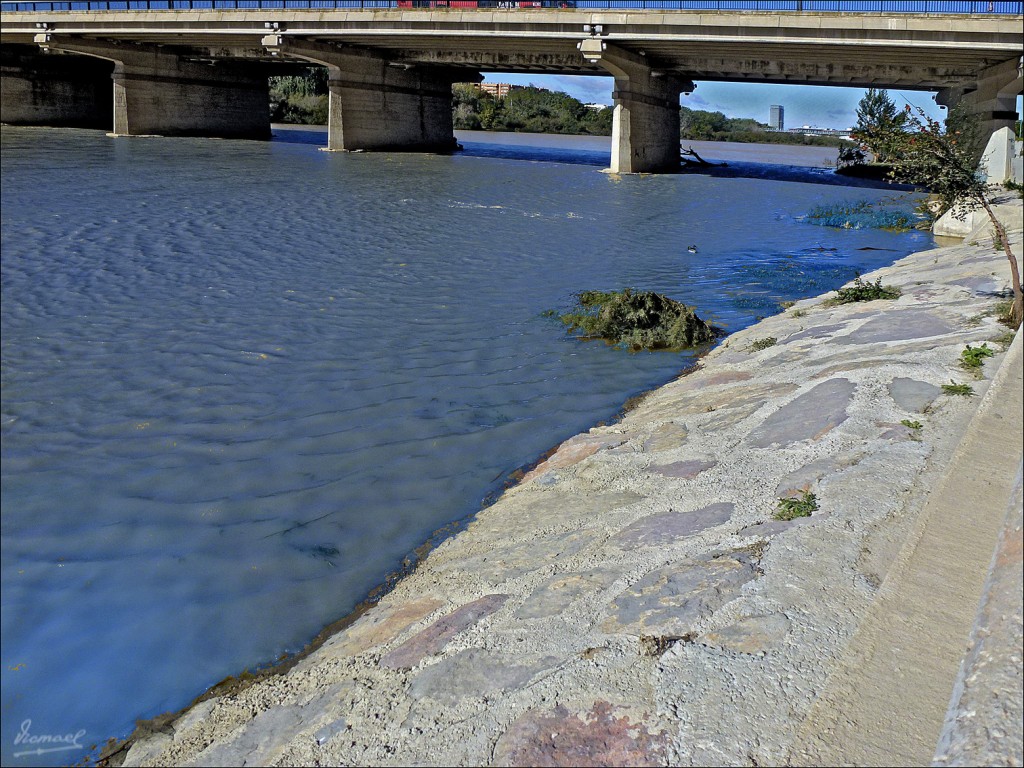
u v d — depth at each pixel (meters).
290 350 12.54
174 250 19.44
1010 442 5.18
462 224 25.19
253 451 9.10
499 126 92.94
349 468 8.73
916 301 13.12
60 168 32.44
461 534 7.35
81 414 10.01
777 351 11.60
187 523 7.61
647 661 4.71
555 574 6.12
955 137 11.82
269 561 7.00
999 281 13.72
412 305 15.37
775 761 3.80
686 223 27.75
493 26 43.03
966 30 34.28
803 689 4.31
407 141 56.53
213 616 6.26
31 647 5.90
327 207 26.97
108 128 59.06
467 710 4.63
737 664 4.56
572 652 4.99
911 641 4.09
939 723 3.70
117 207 24.58
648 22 40.12
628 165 46.88
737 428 8.64
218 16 47.34
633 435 9.09
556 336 13.56
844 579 5.29
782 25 37.34
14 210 23.05
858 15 35.84
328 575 6.80
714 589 5.34
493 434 9.60
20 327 13.24
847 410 8.16
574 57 49.56
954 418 7.66
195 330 13.39
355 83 51.62
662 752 3.99
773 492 6.86
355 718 4.79
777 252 22.47
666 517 6.79
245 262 18.55
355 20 45.09
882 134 12.04
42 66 57.03
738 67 48.19
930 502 4.92
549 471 8.40
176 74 55.34
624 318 13.48
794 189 40.84
